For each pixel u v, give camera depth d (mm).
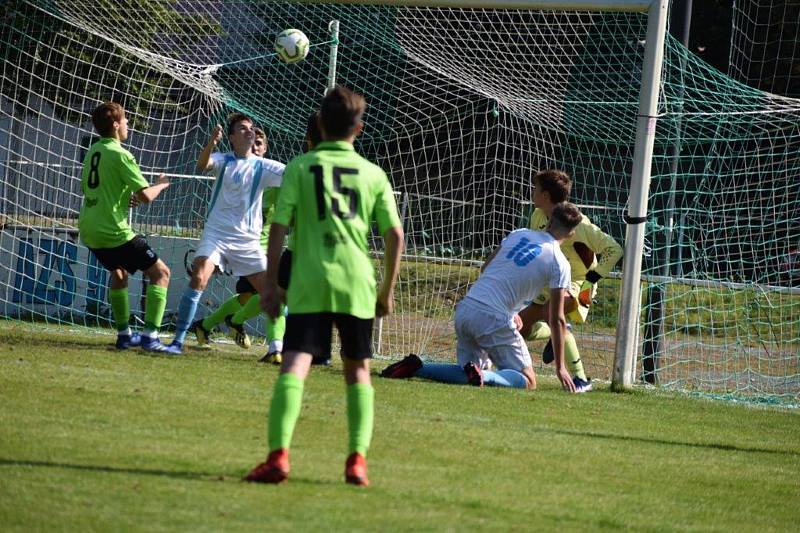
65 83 46469
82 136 50750
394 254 17016
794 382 41812
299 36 37156
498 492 17062
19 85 43188
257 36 48281
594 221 55219
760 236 52125
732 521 17031
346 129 16984
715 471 21266
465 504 15914
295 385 16141
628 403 30312
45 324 40250
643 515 16609
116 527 13156
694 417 28953
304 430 21156
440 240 53000
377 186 16984
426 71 50031
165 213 55719
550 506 16469
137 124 50781
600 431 24734
